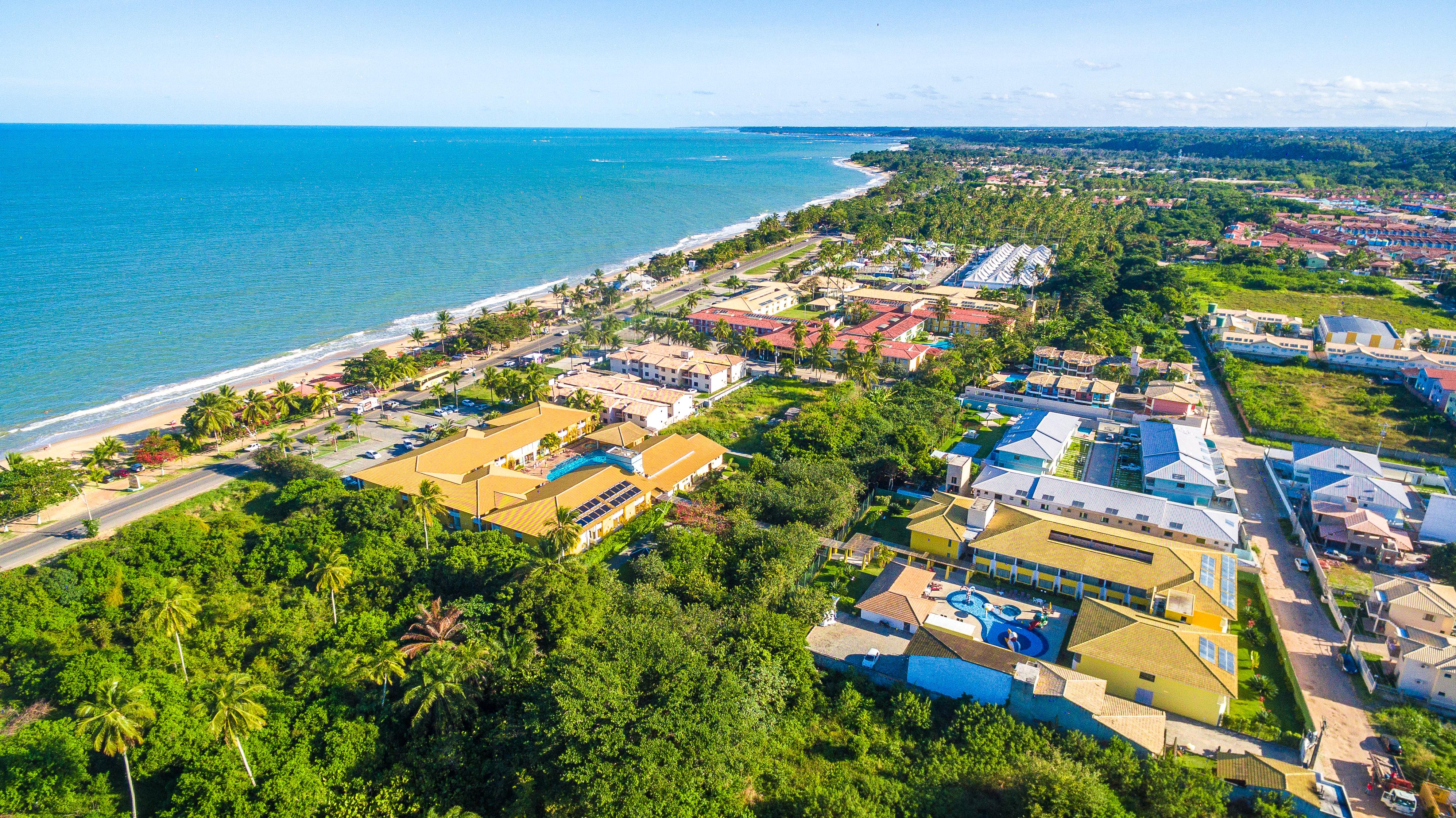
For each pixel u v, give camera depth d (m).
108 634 104.69
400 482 146.88
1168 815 75.25
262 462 162.00
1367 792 83.81
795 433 170.00
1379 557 127.31
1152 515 133.50
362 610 110.38
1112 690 98.88
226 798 77.19
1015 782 78.81
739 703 84.69
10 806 76.19
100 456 152.50
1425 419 185.62
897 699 94.56
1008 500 143.75
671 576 116.94
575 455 173.25
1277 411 192.38
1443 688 95.69
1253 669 103.69
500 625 101.56
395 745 87.81
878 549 130.50
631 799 72.69
